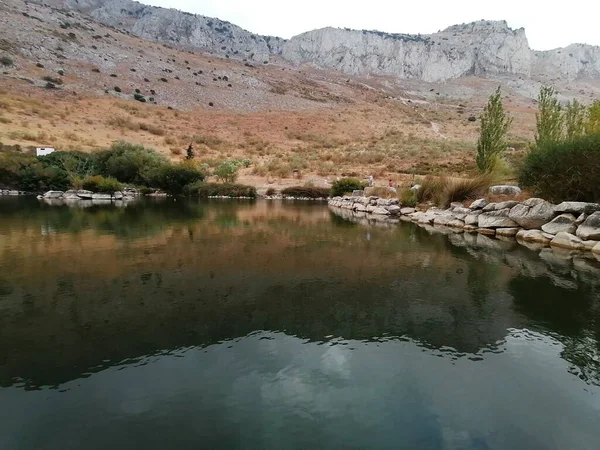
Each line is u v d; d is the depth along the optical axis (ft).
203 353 9.87
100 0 417.90
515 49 415.85
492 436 6.86
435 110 276.62
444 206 43.50
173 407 7.55
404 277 17.56
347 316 12.62
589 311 13.29
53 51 192.13
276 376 8.80
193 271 18.06
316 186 83.87
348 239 28.30
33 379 8.51
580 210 26.27
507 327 11.86
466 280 17.10
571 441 6.75
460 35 453.17
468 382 8.68
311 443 6.57
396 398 7.99
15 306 13.03
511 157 85.51
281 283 16.30
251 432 6.84
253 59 395.14
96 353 9.75
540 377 8.93
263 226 35.14
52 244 24.38
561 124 45.55
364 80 376.89
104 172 87.61
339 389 8.29
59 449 6.32
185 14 414.21
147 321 11.87
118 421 7.09
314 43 444.14
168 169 82.89
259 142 148.77
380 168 102.47
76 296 14.14
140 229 31.53
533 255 22.93
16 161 74.13
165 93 200.44
